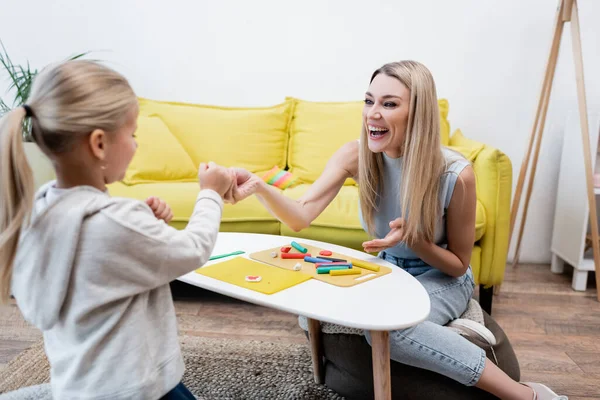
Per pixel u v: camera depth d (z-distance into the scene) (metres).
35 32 2.69
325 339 1.43
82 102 0.76
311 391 1.47
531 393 1.19
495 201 1.95
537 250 2.71
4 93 2.73
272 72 2.69
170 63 2.71
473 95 2.60
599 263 2.21
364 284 1.08
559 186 2.53
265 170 2.49
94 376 0.78
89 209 0.77
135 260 0.79
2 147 0.73
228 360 1.63
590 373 1.60
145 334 0.82
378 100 1.23
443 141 2.39
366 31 2.61
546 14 2.47
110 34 2.69
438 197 1.29
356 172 1.48
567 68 2.51
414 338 1.16
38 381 1.48
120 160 0.83
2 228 0.76
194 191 2.09
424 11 2.55
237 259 1.23
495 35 2.53
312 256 1.26
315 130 2.48
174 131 2.47
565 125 2.53
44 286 0.77
